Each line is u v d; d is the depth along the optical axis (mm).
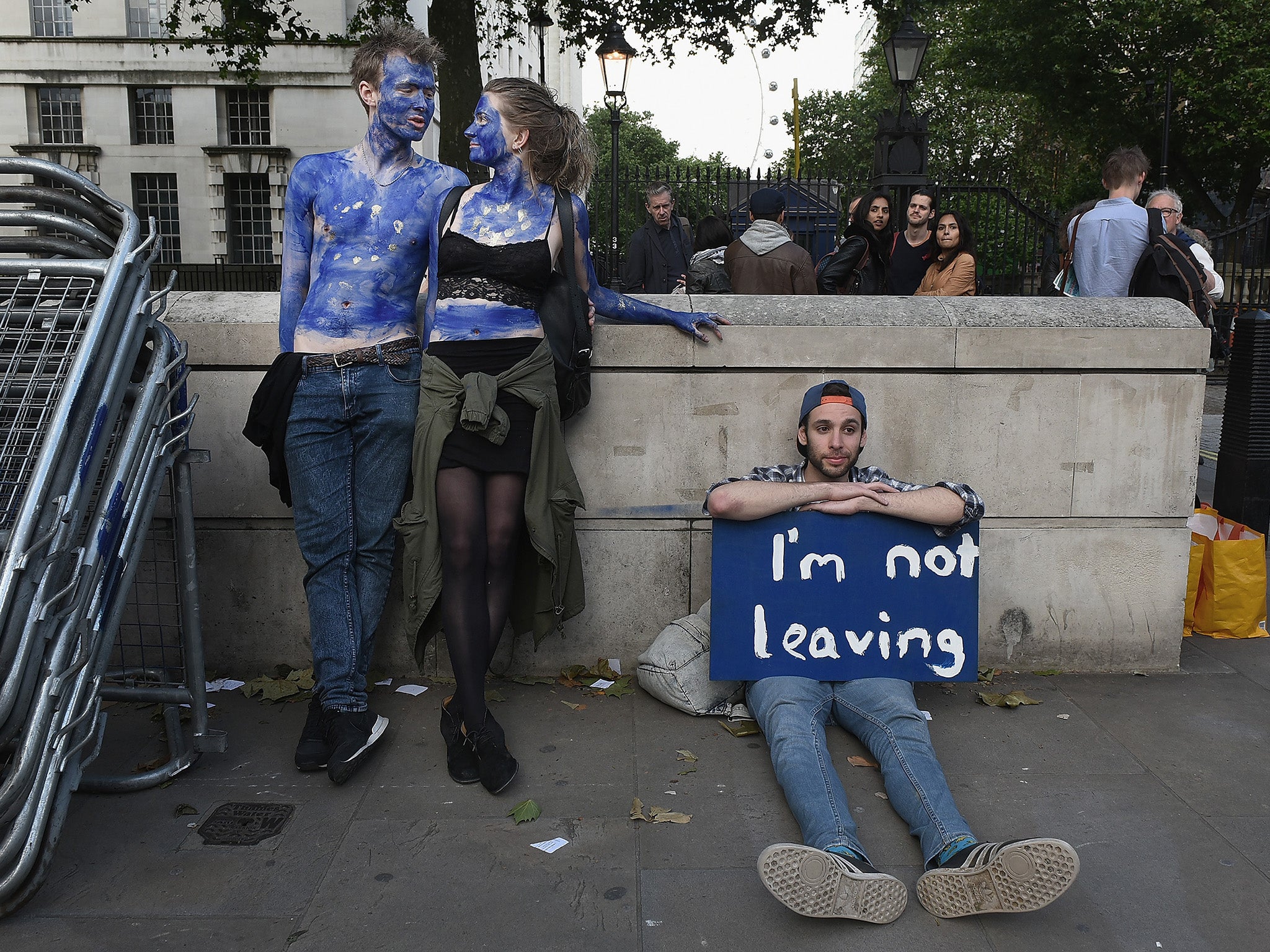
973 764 3143
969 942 2281
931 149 32719
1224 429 5348
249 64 19812
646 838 2707
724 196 9797
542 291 3182
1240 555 4227
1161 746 3262
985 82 25250
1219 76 21906
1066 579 3818
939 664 3301
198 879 2520
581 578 3379
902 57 9383
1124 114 23438
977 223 11148
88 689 2605
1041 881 2244
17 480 2539
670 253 7629
